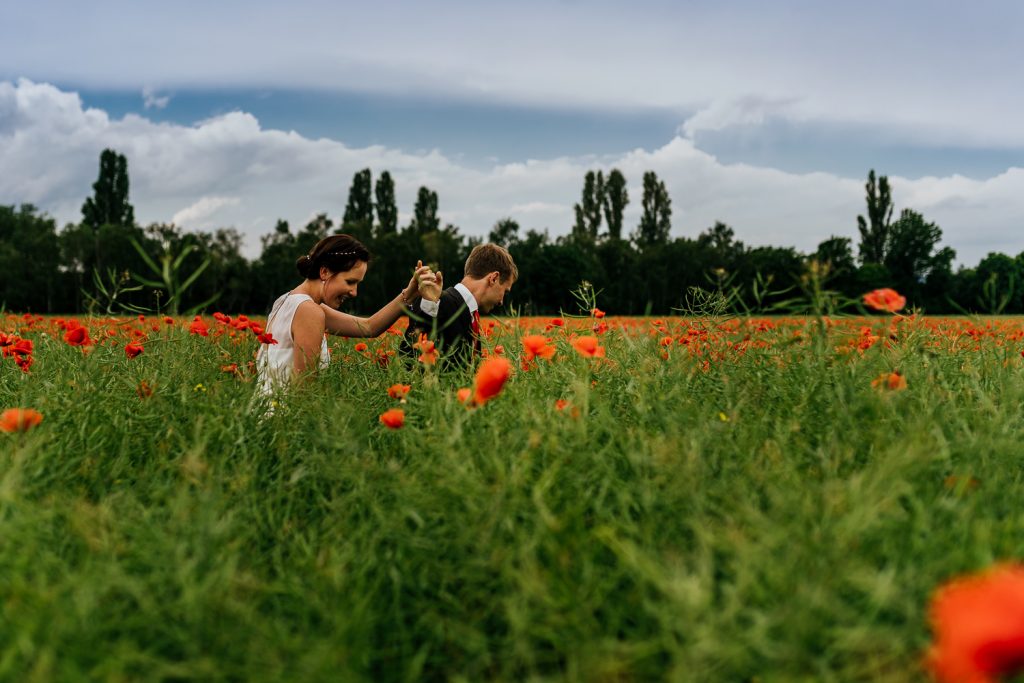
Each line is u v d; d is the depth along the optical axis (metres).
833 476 1.65
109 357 3.32
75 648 1.18
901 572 1.27
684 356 2.57
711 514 1.55
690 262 79.00
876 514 1.33
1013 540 1.37
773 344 2.56
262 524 1.79
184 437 2.31
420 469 1.94
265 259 80.44
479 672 1.31
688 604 1.07
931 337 3.29
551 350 2.48
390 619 1.46
